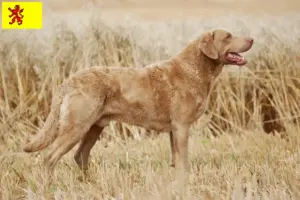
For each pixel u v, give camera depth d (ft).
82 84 25.38
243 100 38.60
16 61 39.14
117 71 26.25
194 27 43.50
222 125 38.99
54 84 38.75
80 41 41.09
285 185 22.40
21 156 30.45
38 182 24.03
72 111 25.09
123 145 34.06
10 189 24.06
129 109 26.14
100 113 25.89
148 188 21.57
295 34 41.63
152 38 42.75
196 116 27.02
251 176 24.30
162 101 26.27
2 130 36.40
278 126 39.04
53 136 25.58
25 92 39.22
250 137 34.40
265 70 39.42
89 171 26.66
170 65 26.84
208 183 24.02
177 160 26.32
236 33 42.29
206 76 27.14
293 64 40.11
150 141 34.58
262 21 43.29
